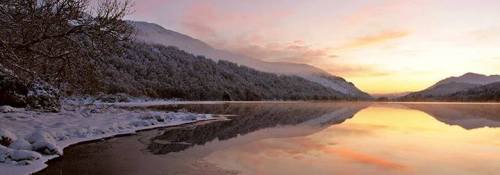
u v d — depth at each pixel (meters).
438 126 22.03
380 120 26.73
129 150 11.80
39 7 11.97
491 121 26.27
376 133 17.88
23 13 11.73
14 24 11.59
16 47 11.99
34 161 9.38
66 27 12.98
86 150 11.61
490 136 17.02
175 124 20.58
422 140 15.41
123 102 55.47
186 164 9.91
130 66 95.31
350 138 15.82
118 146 12.51
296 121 24.91
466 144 14.32
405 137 16.36
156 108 38.22
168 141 14.06
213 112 35.03
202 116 26.06
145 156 10.88
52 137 12.21
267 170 9.42
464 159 11.23
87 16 13.12
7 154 9.20
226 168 9.55
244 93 116.19
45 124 15.41
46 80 14.70
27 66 13.56
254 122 23.41
